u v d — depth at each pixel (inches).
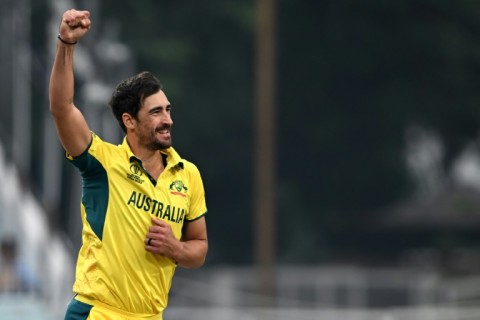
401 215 6456.7
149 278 1155.3
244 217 6530.5
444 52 6697.8
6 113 3996.1
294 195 6624.0
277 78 6688.0
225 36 6363.2
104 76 3826.3
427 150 7303.2
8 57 4062.5
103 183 1152.8
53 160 4771.2
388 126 6811.0
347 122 6771.7
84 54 3848.4
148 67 6127.0
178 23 6309.1
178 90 6107.3
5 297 2635.3
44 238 3353.8
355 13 6643.7
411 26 6678.2
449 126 6998.0
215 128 6348.4
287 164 6801.2
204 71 6348.4
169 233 1152.2
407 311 3442.4
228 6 6279.5
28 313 2600.9
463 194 6761.8
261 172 4407.0
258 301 4298.7
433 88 6815.9
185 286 4493.1
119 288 1147.3
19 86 4352.9
